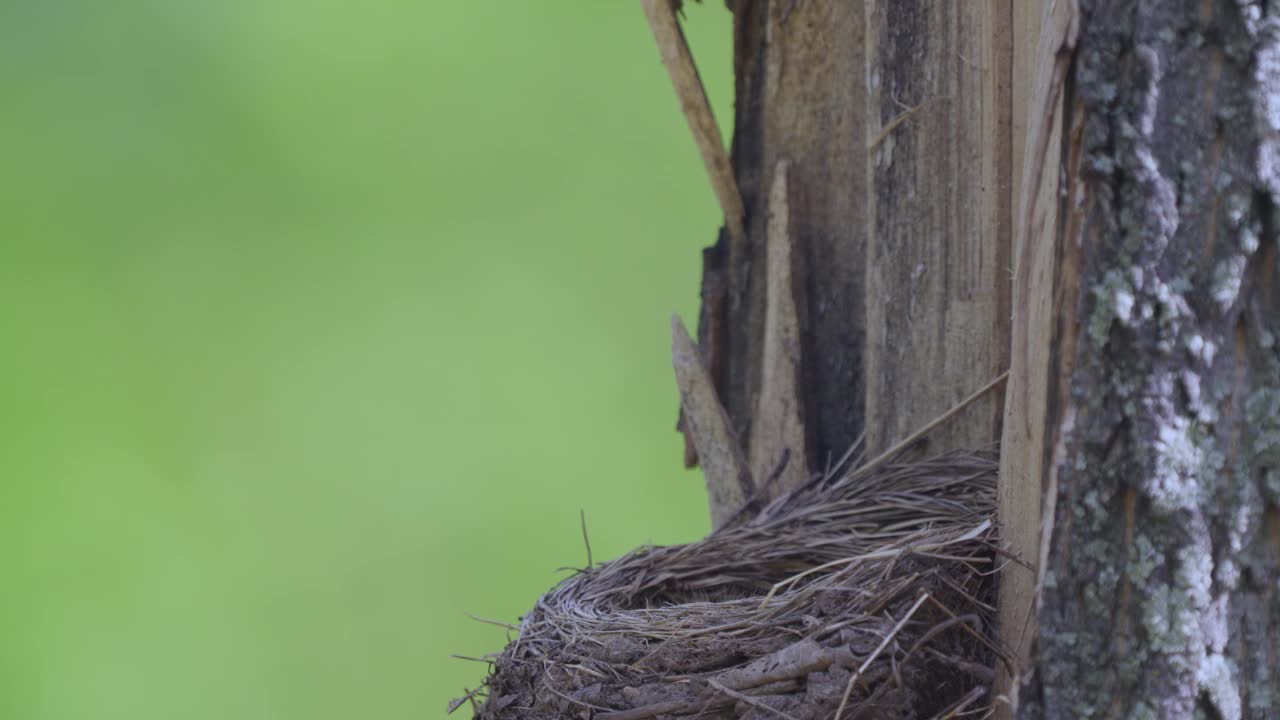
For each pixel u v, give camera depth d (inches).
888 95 61.0
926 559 57.9
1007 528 57.6
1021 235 57.2
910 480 60.6
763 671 57.5
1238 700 56.5
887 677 57.1
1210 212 56.2
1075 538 56.7
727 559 60.6
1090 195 56.5
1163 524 56.5
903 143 60.9
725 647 58.0
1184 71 56.2
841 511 60.6
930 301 60.7
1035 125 57.0
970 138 60.3
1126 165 56.3
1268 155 56.1
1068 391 56.7
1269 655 56.4
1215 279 56.3
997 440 60.2
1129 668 56.6
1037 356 57.0
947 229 60.5
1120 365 56.5
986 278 60.2
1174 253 56.4
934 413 60.7
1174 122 56.3
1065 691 56.8
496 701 59.0
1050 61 56.7
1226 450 56.4
